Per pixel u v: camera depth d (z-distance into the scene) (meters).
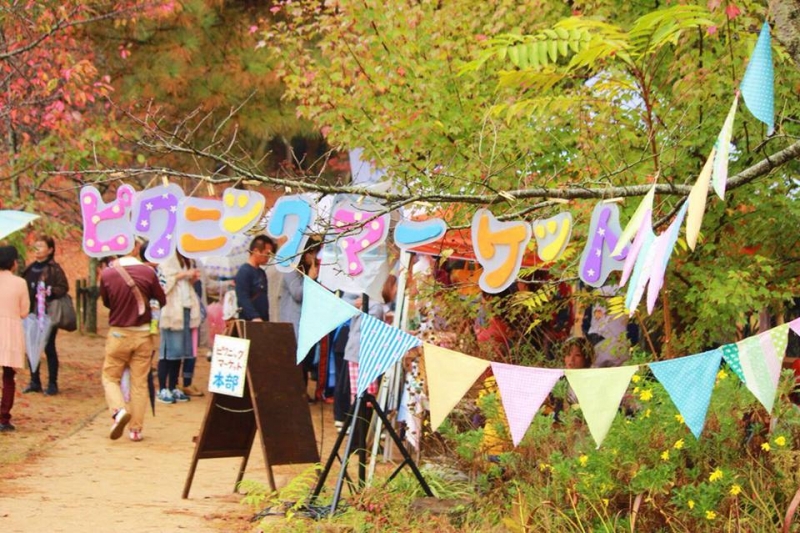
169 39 17.22
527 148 8.74
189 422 12.58
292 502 8.01
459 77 9.77
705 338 9.18
